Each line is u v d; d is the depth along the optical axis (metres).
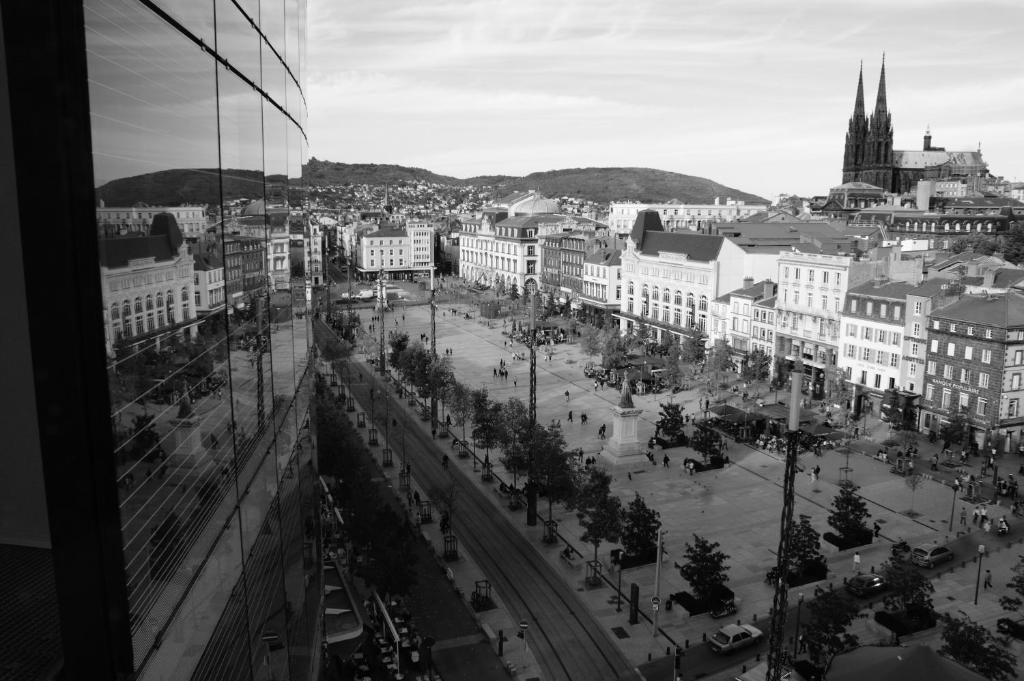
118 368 11.08
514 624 62.62
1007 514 83.81
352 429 99.44
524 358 166.88
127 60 11.41
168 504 13.05
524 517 84.06
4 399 11.75
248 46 20.83
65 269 9.72
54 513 10.07
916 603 59.75
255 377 21.11
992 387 104.56
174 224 13.77
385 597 65.62
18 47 9.27
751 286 158.25
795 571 68.44
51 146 9.49
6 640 10.66
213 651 15.22
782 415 109.88
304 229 37.69
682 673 55.50
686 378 146.62
